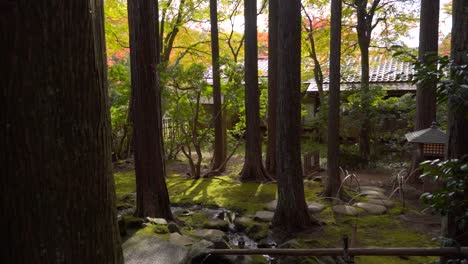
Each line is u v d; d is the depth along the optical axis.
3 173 1.00
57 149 1.02
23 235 1.00
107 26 8.66
